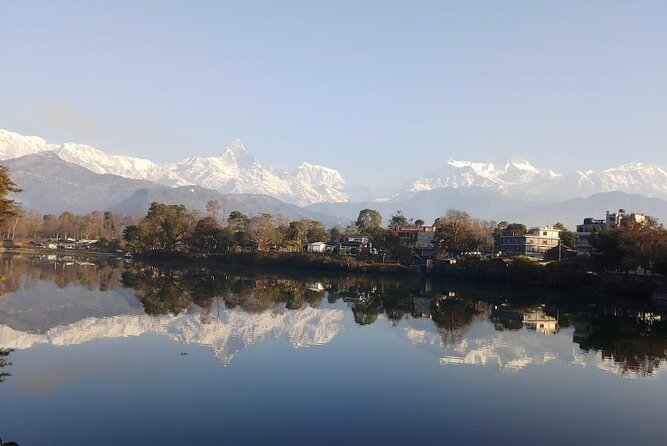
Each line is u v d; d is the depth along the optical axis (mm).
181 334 59438
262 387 40688
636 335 71688
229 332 62406
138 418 33281
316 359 50844
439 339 64625
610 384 46156
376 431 33031
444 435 32938
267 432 32000
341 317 80750
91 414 33688
